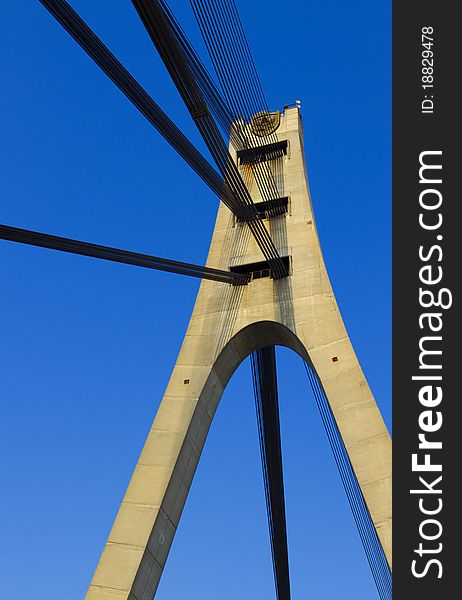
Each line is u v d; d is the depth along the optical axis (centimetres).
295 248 2472
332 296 2295
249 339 2394
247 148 2420
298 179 2697
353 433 1973
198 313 2427
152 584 1950
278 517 2758
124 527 1961
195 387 2231
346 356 2136
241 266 2514
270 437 2677
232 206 2138
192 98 1691
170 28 1535
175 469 2061
